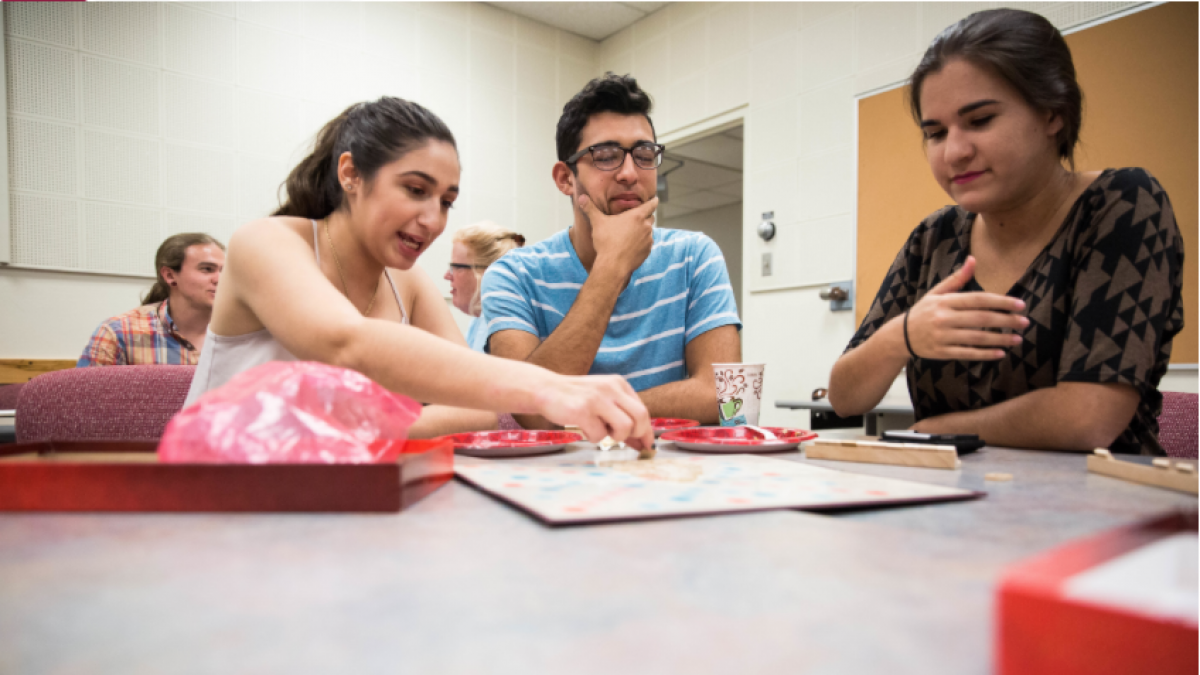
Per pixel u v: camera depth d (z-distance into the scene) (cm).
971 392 115
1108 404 88
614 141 143
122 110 329
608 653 23
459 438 87
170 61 342
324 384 51
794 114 375
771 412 387
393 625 26
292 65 378
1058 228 105
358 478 46
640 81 468
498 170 452
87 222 320
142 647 24
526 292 162
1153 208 95
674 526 42
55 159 312
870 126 341
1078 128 101
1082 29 275
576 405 68
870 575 32
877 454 71
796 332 375
